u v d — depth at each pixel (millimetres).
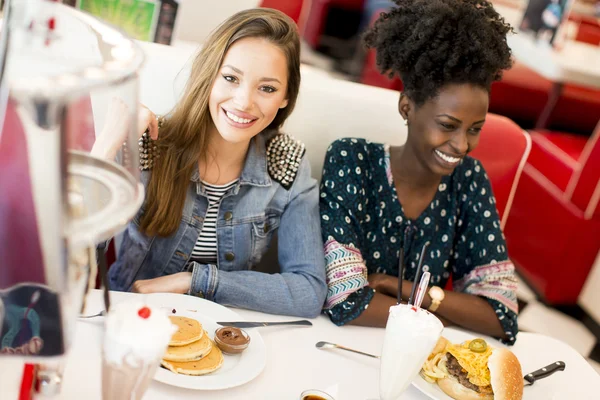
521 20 4270
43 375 844
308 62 5762
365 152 1708
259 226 1610
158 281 1420
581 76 3592
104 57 690
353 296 1489
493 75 1522
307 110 1878
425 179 1674
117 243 1747
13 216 652
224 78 1406
